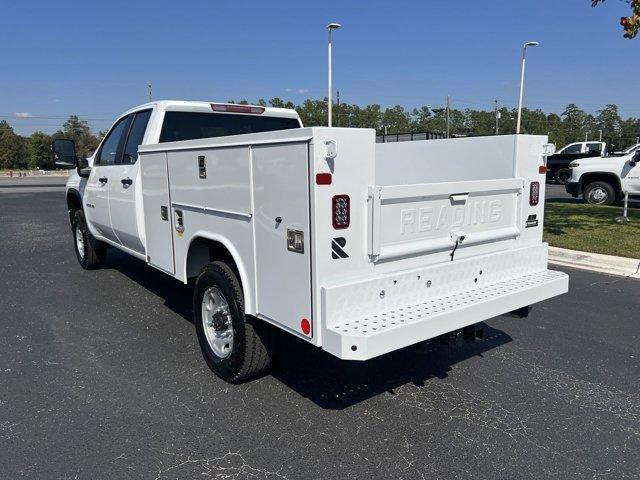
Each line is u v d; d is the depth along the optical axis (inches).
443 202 132.3
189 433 129.6
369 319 117.0
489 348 184.5
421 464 117.0
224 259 157.5
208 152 146.1
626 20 327.6
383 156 196.9
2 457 120.1
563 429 131.4
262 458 119.3
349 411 140.1
